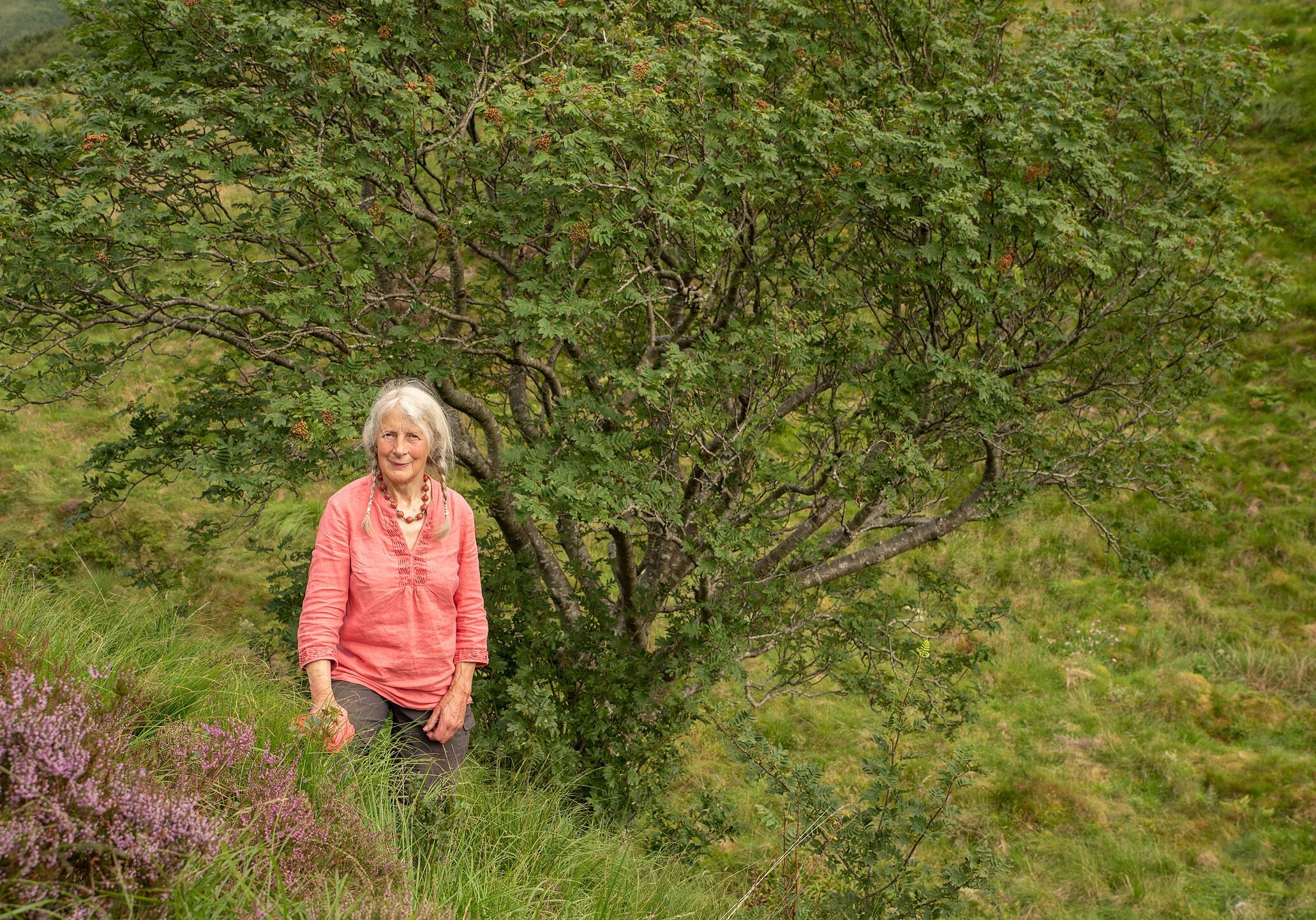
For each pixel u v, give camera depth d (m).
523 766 4.83
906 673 6.44
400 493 2.97
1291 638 11.09
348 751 2.85
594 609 5.97
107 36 5.04
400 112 4.44
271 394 4.55
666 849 5.16
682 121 5.01
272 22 4.44
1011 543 12.77
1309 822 8.73
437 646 3.04
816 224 5.77
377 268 5.01
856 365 5.86
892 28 6.64
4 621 3.25
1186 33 7.39
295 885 2.18
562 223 4.63
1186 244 6.18
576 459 4.97
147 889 1.86
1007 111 5.45
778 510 6.43
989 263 5.38
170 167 4.45
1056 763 9.68
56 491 11.44
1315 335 13.88
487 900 2.54
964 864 4.58
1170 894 7.93
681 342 6.30
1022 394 6.25
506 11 5.04
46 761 1.88
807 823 4.47
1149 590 11.98
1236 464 12.95
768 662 10.67
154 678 3.13
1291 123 16.25
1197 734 10.05
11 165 4.54
